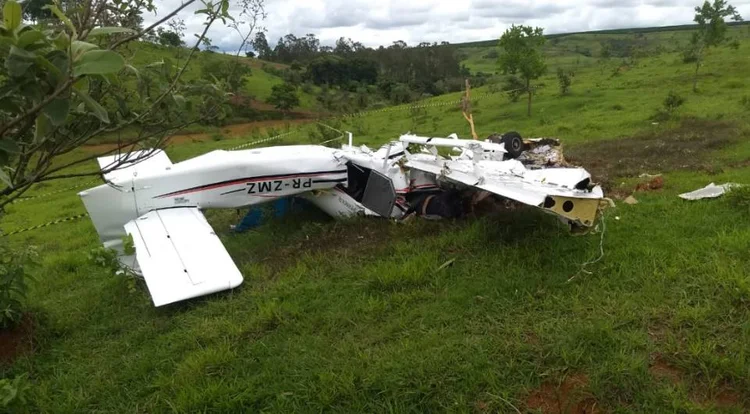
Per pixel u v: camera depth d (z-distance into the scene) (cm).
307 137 1855
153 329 482
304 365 409
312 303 502
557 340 404
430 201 702
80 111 164
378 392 375
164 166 646
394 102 3516
